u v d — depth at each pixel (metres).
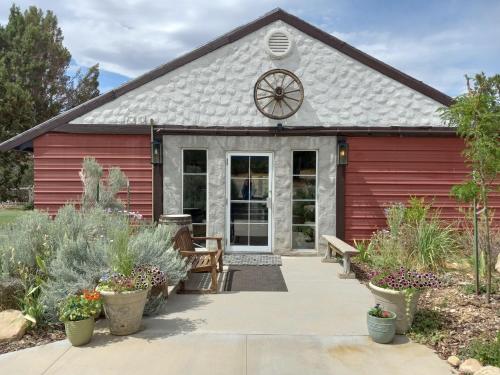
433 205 9.10
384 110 9.09
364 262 8.27
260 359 3.96
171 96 8.99
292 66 9.03
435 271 7.18
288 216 9.03
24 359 3.95
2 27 28.14
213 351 4.14
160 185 8.97
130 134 8.95
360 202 9.09
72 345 4.27
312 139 9.02
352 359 3.98
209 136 8.98
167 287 5.81
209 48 8.96
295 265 8.13
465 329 4.67
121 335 4.54
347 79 9.06
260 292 6.28
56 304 4.71
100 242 5.77
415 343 4.38
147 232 6.36
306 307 5.55
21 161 25.08
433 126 9.05
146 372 3.69
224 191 9.02
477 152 5.51
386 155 9.09
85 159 8.30
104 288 4.61
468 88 5.56
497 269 7.23
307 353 4.11
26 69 27.28
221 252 7.45
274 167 9.02
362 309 5.48
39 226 5.89
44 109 28.33
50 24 30.36
